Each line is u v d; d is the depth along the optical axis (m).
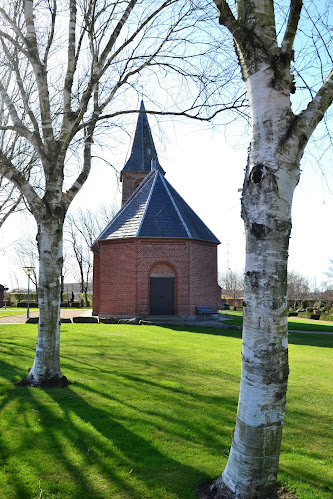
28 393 7.08
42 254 7.88
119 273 26.42
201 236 27.61
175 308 25.89
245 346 3.85
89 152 8.83
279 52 3.97
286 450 5.22
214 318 27.70
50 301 7.83
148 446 5.02
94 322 23.80
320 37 4.87
